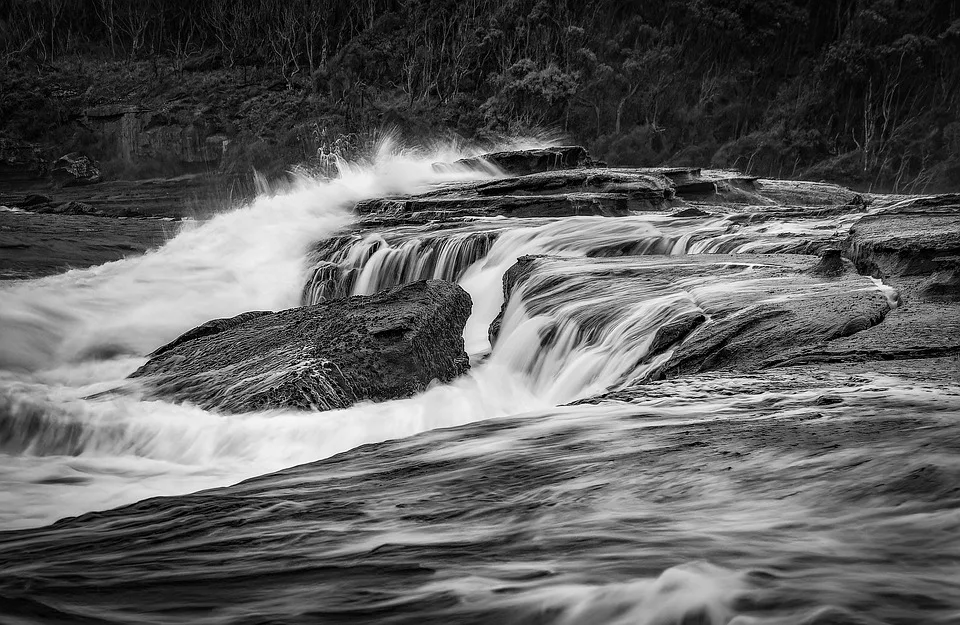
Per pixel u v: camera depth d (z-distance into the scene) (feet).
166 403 28.86
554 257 51.80
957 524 8.20
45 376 45.03
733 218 65.31
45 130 224.33
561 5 236.63
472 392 34.50
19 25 270.67
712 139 238.68
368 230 74.08
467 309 44.88
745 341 26.78
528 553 8.43
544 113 224.33
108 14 273.33
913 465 10.12
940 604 6.33
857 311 27.94
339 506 11.43
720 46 249.96
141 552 9.54
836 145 243.60
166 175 221.87
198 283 64.18
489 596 7.17
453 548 8.82
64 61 265.13
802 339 25.94
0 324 49.03
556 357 37.73
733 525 8.85
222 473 24.27
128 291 60.39
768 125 244.83
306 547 9.34
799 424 14.33
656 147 233.96
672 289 38.78
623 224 64.69
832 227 57.11
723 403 17.47
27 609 7.36
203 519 11.12
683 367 27.09
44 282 60.18
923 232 39.22
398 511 10.98
